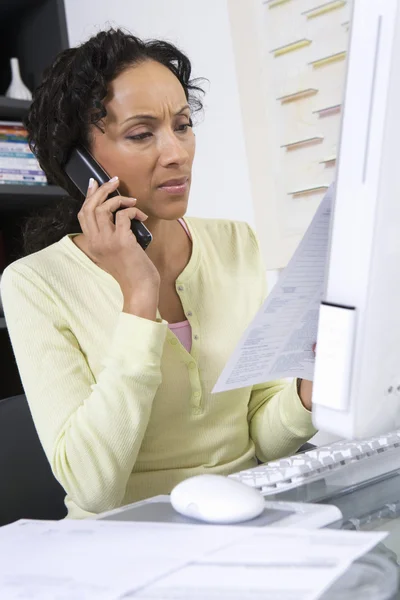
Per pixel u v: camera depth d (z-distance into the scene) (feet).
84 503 3.55
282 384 4.46
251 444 4.30
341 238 1.76
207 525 2.07
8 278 4.06
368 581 1.64
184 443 4.03
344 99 1.69
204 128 7.66
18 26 9.84
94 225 3.78
